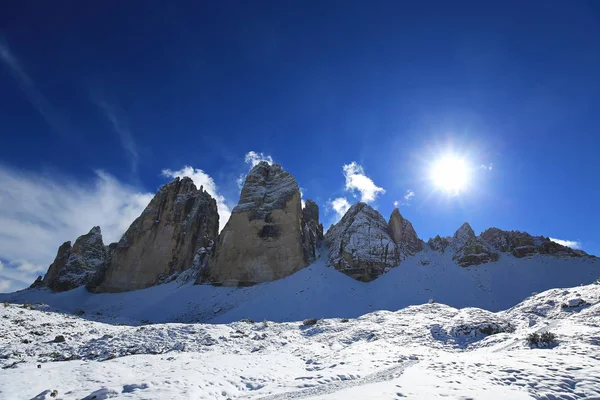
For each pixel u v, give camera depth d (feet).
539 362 42.14
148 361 59.36
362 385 39.88
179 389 38.45
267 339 89.35
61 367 51.44
